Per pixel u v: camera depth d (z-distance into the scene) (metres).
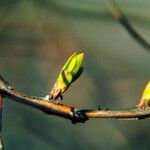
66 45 1.07
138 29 1.01
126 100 1.14
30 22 1.00
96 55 1.16
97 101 1.14
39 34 1.03
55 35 1.05
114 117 0.33
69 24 1.06
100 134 1.12
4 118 1.08
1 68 1.08
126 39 1.17
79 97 1.16
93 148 1.12
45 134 1.09
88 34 1.12
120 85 1.16
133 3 1.01
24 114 1.09
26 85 1.11
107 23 1.05
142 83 1.15
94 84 1.16
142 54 1.17
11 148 1.07
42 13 1.01
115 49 1.17
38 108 0.32
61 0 1.03
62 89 0.33
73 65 0.34
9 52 1.03
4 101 1.09
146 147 1.08
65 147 1.10
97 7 1.04
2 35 1.00
